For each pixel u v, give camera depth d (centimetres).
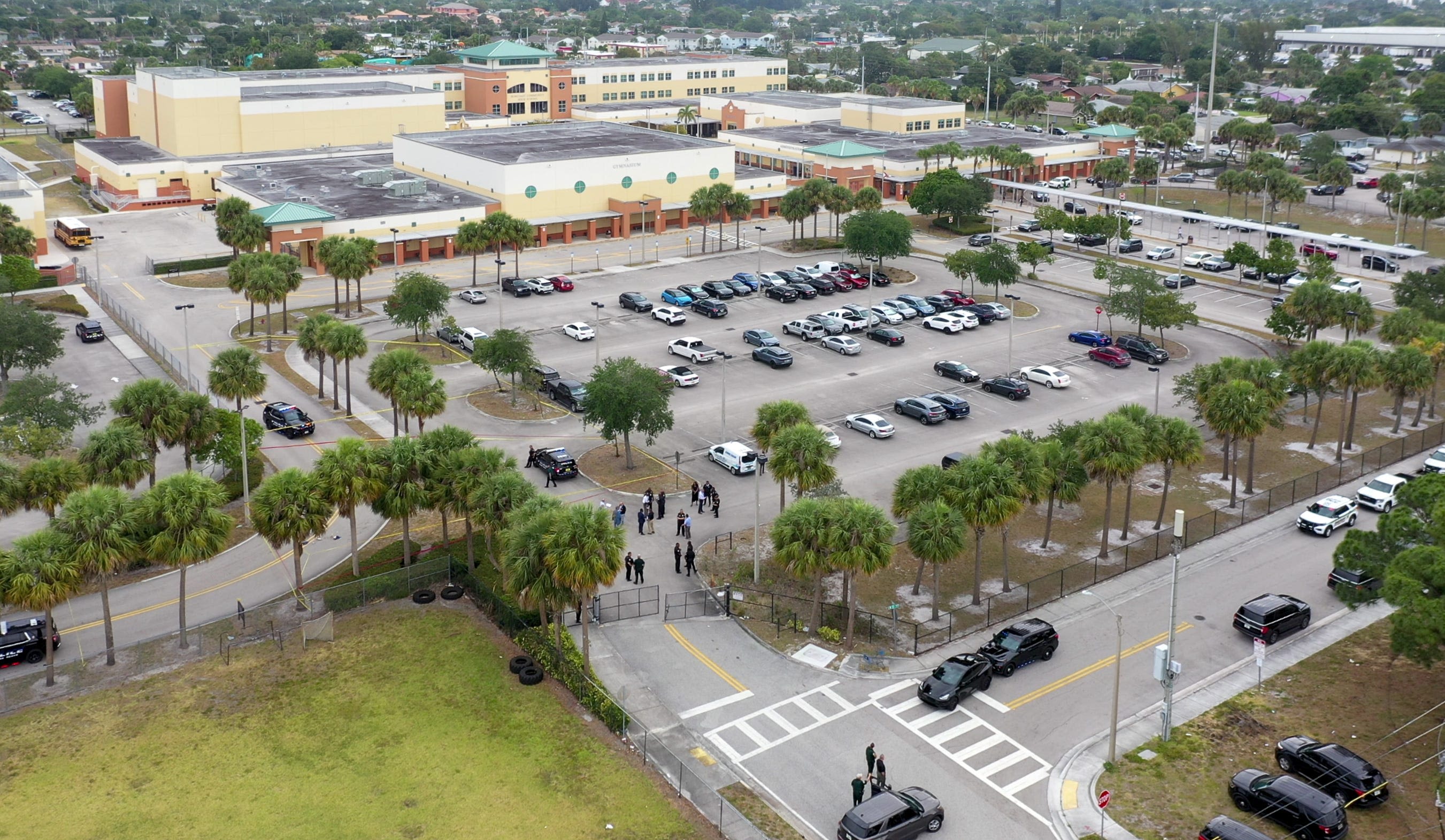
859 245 13612
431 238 14738
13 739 5325
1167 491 8250
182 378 10250
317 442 9006
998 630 6334
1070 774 5128
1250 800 4825
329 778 5069
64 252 14725
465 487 6619
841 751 5294
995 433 9306
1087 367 10969
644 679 5872
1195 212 18388
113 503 5856
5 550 6919
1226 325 12381
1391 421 9712
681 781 5022
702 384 10406
